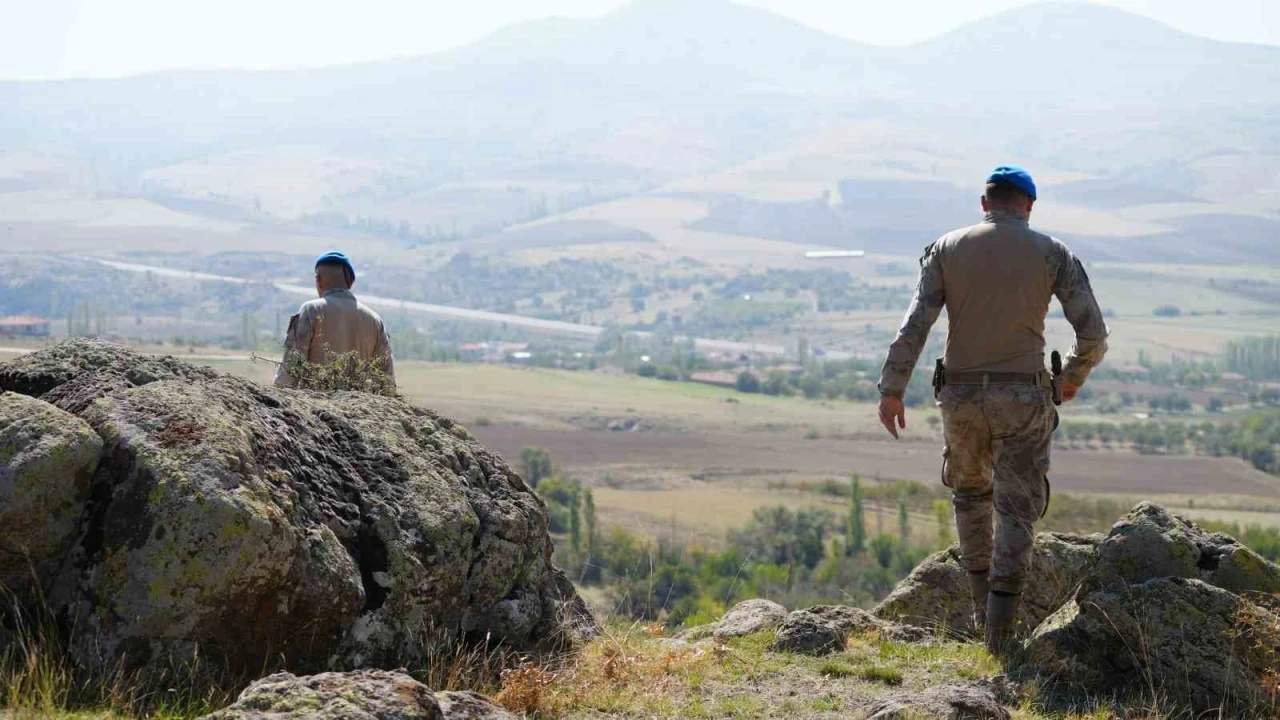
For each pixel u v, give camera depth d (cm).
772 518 9888
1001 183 602
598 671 521
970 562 638
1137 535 558
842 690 514
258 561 414
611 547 5956
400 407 567
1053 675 523
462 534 512
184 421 437
